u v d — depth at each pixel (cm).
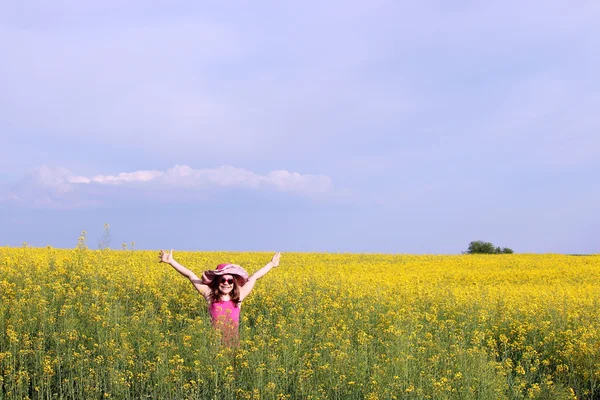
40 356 751
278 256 943
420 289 1425
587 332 980
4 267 1216
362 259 3031
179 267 887
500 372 769
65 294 990
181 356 777
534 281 2159
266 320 988
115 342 795
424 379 717
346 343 834
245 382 719
